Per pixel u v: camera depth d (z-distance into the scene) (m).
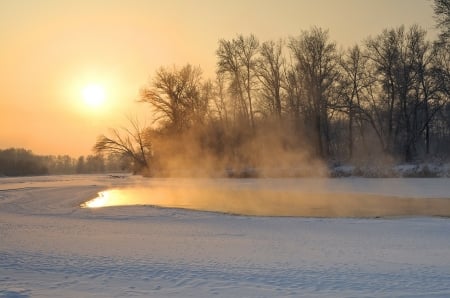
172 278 11.27
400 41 60.72
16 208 29.88
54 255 14.12
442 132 68.12
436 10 49.41
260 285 10.54
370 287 10.20
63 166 165.75
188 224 21.70
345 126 70.75
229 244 15.93
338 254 13.90
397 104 61.62
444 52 55.47
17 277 11.57
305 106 65.06
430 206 28.52
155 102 73.56
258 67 67.88
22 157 142.00
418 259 13.00
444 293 9.70
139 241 16.67
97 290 10.34
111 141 80.06
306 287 10.30
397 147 60.16
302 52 63.91
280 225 21.03
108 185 53.56
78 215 25.84
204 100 72.62
